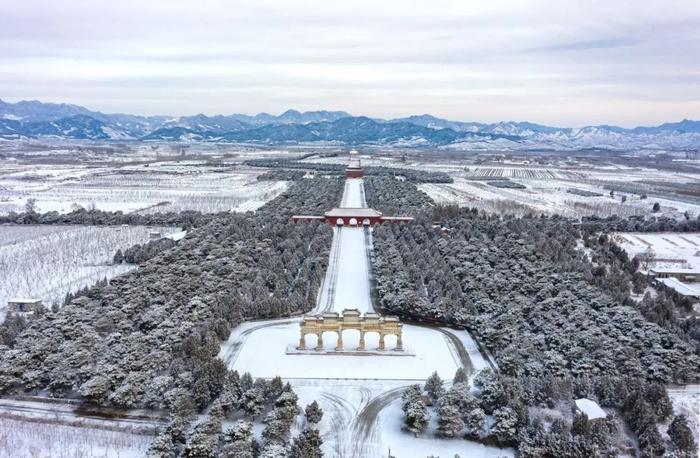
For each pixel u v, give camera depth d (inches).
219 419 4613.7
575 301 7101.4
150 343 5876.0
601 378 5211.6
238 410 4975.4
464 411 4776.1
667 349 5910.4
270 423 4510.3
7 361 5452.8
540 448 4315.9
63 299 7746.1
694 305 7706.7
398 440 4601.4
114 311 6653.5
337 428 4746.6
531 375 5423.2
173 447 4279.0
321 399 5201.8
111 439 4525.1
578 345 5930.1
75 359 5467.5
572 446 4296.3
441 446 4542.3
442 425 4672.7
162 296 7160.4
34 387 5280.5
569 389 5088.6
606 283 7839.6
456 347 6353.3
